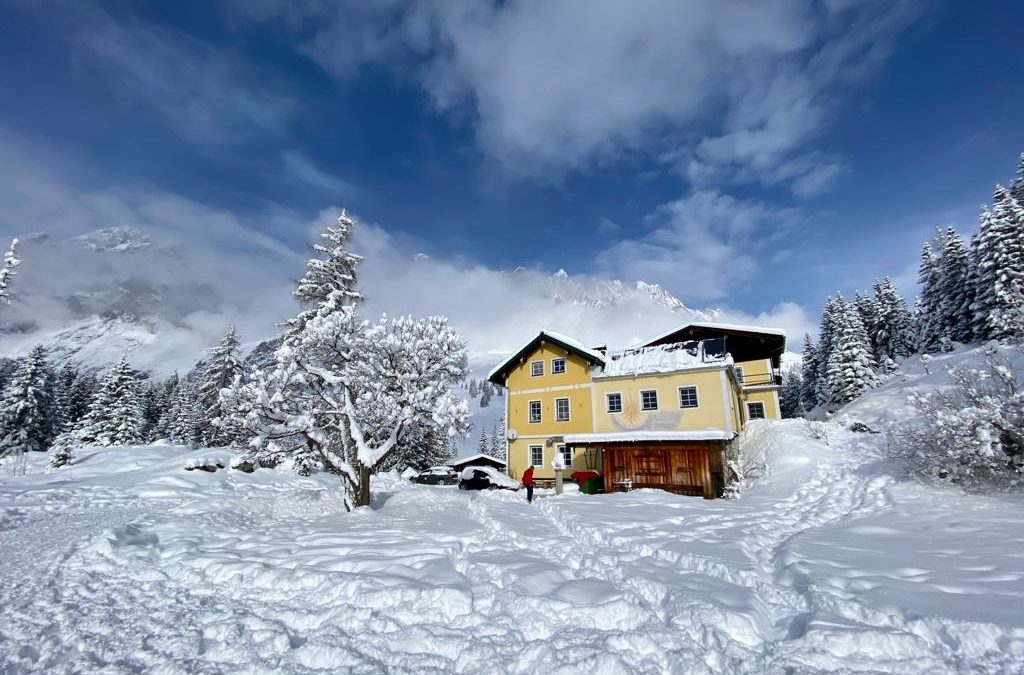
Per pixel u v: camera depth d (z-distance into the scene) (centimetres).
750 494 1695
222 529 1116
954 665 402
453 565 725
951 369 1373
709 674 396
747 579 633
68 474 2462
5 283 1830
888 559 701
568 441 2191
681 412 2319
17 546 1016
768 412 2984
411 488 2178
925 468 1338
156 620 575
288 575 702
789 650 427
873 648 423
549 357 2784
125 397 4347
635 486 2041
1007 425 1133
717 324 3022
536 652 432
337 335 1523
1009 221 3334
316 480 2428
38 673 447
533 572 652
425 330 1650
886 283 4784
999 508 1027
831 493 1462
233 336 3900
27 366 4109
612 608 517
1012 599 517
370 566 722
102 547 912
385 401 1484
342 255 2866
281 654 468
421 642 471
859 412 3058
